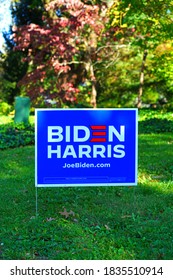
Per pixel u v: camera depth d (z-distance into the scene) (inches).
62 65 837.8
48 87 843.4
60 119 237.1
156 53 855.1
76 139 238.7
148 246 201.2
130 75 1002.1
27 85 839.1
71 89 839.7
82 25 778.2
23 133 530.9
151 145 462.6
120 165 241.4
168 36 474.0
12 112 991.6
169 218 235.3
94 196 279.4
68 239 209.8
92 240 208.4
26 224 228.5
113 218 237.0
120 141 240.4
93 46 850.1
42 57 833.5
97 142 239.6
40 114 236.5
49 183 239.6
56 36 786.2
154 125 604.1
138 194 282.5
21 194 284.4
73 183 240.4
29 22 1109.1
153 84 1008.9
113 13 507.2
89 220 234.8
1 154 428.8
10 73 1134.4
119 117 239.1
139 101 948.6
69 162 239.8
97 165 240.7
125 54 955.3
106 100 1034.1
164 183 306.5
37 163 238.7
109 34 832.9
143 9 425.4
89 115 237.8
